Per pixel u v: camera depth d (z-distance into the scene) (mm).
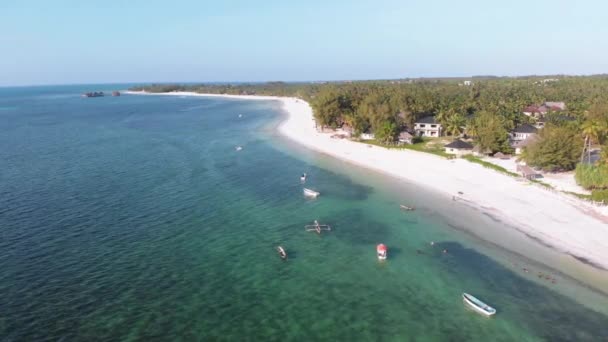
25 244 51906
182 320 38125
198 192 75438
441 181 79500
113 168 92688
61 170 90250
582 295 41500
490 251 51344
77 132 150125
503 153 96375
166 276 45625
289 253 52000
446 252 51688
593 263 47094
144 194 73562
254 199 72188
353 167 94375
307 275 46781
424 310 40156
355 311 40031
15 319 37156
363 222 61875
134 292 42250
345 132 141625
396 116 131125
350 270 47906
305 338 36062
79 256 49344
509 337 36031
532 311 39406
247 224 61031
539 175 79375
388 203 69562
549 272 45812
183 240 54969
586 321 37688
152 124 174500
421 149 108062
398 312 39844
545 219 58844
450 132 124812
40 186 77125
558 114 131375
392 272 47344
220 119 191500
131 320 37781
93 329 36344
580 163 72688
